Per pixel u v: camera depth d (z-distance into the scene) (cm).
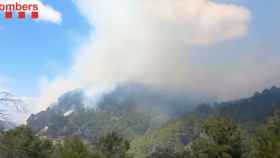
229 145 6900
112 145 8244
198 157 7150
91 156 6756
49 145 7300
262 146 5800
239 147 6925
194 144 7312
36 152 6756
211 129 7081
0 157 1727
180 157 9938
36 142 6856
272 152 5650
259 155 5812
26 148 6172
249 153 6494
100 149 8012
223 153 6838
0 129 1534
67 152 6519
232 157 6931
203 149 7062
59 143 7144
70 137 6931
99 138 8312
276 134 5844
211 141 7025
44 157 6994
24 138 6619
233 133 7006
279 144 5622
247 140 6800
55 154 6825
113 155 8181
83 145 6769
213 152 6894
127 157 8450
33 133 7062
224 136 6975
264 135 5853
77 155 6488
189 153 8569
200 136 7256
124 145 8388
